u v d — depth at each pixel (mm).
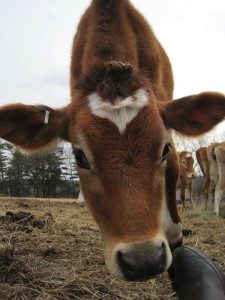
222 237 1325
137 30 885
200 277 573
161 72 930
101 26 808
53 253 983
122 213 548
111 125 590
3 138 672
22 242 1068
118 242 542
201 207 2846
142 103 602
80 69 827
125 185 560
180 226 888
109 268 559
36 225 1285
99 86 617
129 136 583
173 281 643
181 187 2828
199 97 670
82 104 628
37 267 872
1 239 1073
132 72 621
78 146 616
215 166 2627
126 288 806
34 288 771
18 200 3018
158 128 599
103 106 598
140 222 539
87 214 2049
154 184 579
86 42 824
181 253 640
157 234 537
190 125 704
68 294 754
